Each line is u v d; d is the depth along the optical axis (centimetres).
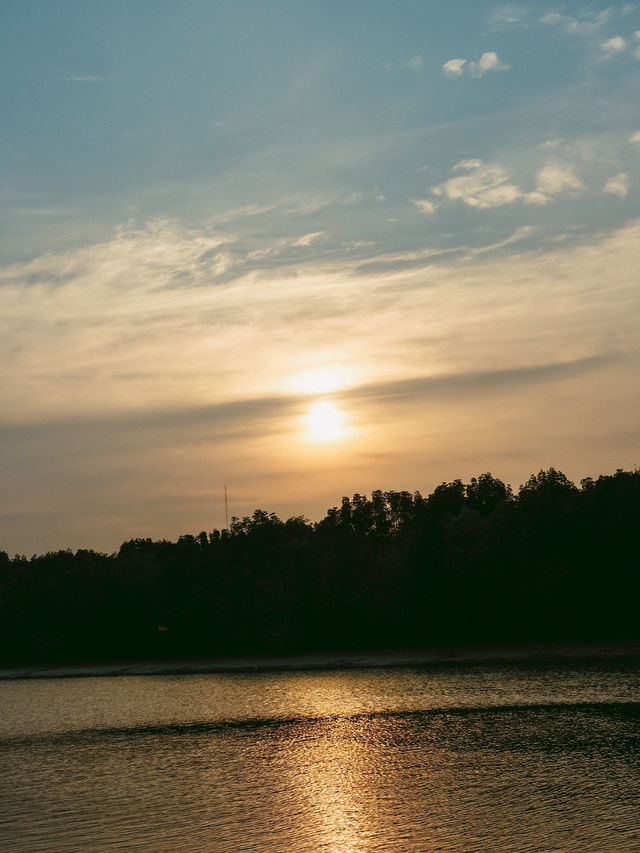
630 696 7606
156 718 8294
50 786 5288
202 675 13050
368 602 14225
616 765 5016
